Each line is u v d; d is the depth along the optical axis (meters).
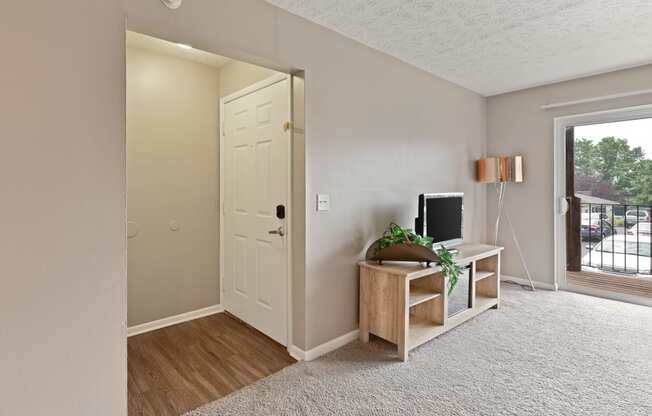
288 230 2.35
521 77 3.40
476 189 3.96
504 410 1.70
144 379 2.02
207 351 2.38
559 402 1.76
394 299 2.28
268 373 2.09
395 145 2.86
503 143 4.00
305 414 1.69
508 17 2.20
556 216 3.67
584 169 3.51
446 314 2.55
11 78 0.83
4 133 0.82
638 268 3.22
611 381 1.95
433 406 1.74
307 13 2.10
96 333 0.99
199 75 2.99
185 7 1.62
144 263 2.70
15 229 0.83
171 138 2.83
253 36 1.89
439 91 3.37
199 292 3.03
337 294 2.41
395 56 2.82
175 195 2.86
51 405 0.89
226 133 3.04
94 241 0.99
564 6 2.07
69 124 0.94
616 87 3.21
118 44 1.09
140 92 2.66
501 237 4.07
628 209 3.27
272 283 2.53
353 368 2.12
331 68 2.33
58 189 0.92
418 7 2.06
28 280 0.85
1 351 0.80
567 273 3.66
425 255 2.36
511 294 3.55
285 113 2.35
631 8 2.10
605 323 2.77
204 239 3.05
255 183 2.68
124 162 1.09
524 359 2.20
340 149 2.40
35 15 0.87
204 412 1.71
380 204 2.72
